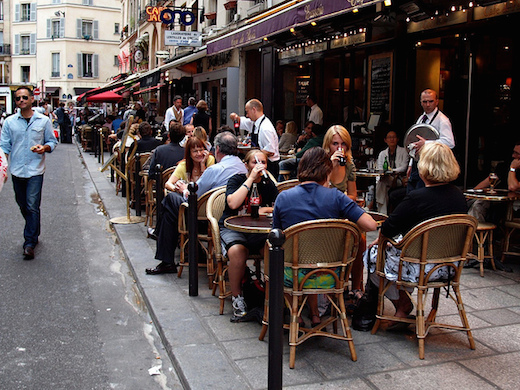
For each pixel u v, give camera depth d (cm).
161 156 738
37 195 652
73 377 363
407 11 810
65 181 1373
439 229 365
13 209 971
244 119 851
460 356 371
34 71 5972
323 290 363
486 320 436
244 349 384
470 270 576
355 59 1070
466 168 838
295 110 1373
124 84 2788
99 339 426
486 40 797
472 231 373
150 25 3097
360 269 460
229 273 435
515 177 595
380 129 955
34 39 5931
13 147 645
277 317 289
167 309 466
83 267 625
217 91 1828
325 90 1198
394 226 378
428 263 370
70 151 2339
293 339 355
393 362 362
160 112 2816
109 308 495
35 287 548
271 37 1123
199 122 1190
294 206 372
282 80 1359
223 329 421
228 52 1680
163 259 571
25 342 417
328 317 440
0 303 498
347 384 332
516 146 603
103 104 3544
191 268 496
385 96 964
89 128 2152
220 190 509
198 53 1577
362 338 403
